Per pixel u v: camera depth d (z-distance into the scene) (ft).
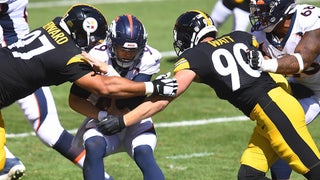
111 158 62.80
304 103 50.60
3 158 47.60
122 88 44.32
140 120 45.16
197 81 45.88
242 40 47.06
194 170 58.75
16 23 56.65
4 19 56.13
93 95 46.88
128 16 45.88
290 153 44.93
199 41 47.32
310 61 46.44
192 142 66.69
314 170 44.73
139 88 44.32
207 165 60.08
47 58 45.57
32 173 58.54
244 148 64.85
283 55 47.29
